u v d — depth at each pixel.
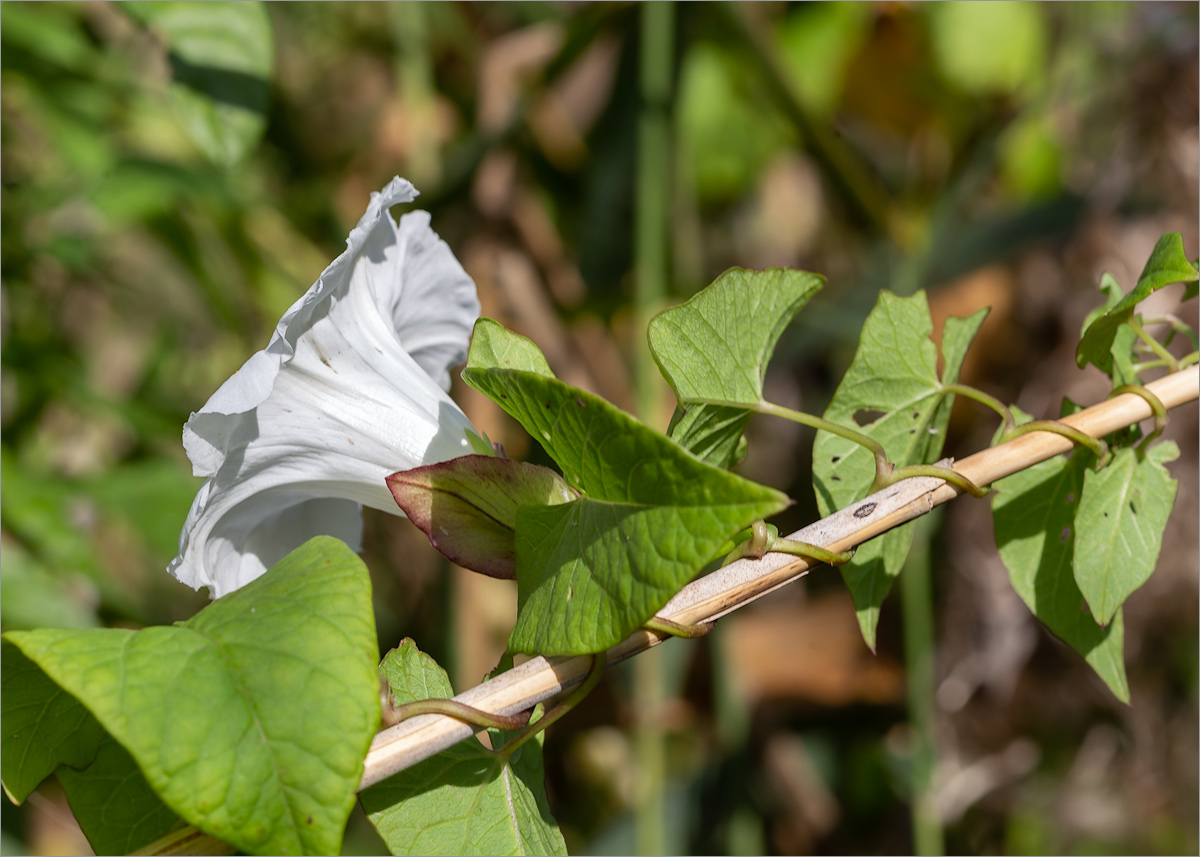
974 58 0.97
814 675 0.96
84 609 0.70
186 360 0.97
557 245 0.93
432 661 0.52
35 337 0.80
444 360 0.58
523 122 0.83
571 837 0.95
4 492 0.68
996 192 1.04
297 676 0.48
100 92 0.79
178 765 0.47
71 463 0.90
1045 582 0.55
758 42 0.80
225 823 0.47
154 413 0.77
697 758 0.93
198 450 0.52
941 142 1.04
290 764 0.48
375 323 0.55
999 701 1.01
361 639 0.48
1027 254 1.01
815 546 0.51
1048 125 1.02
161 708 0.48
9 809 0.70
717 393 0.53
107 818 0.51
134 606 0.71
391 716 0.49
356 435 0.54
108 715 0.47
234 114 0.63
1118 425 0.53
